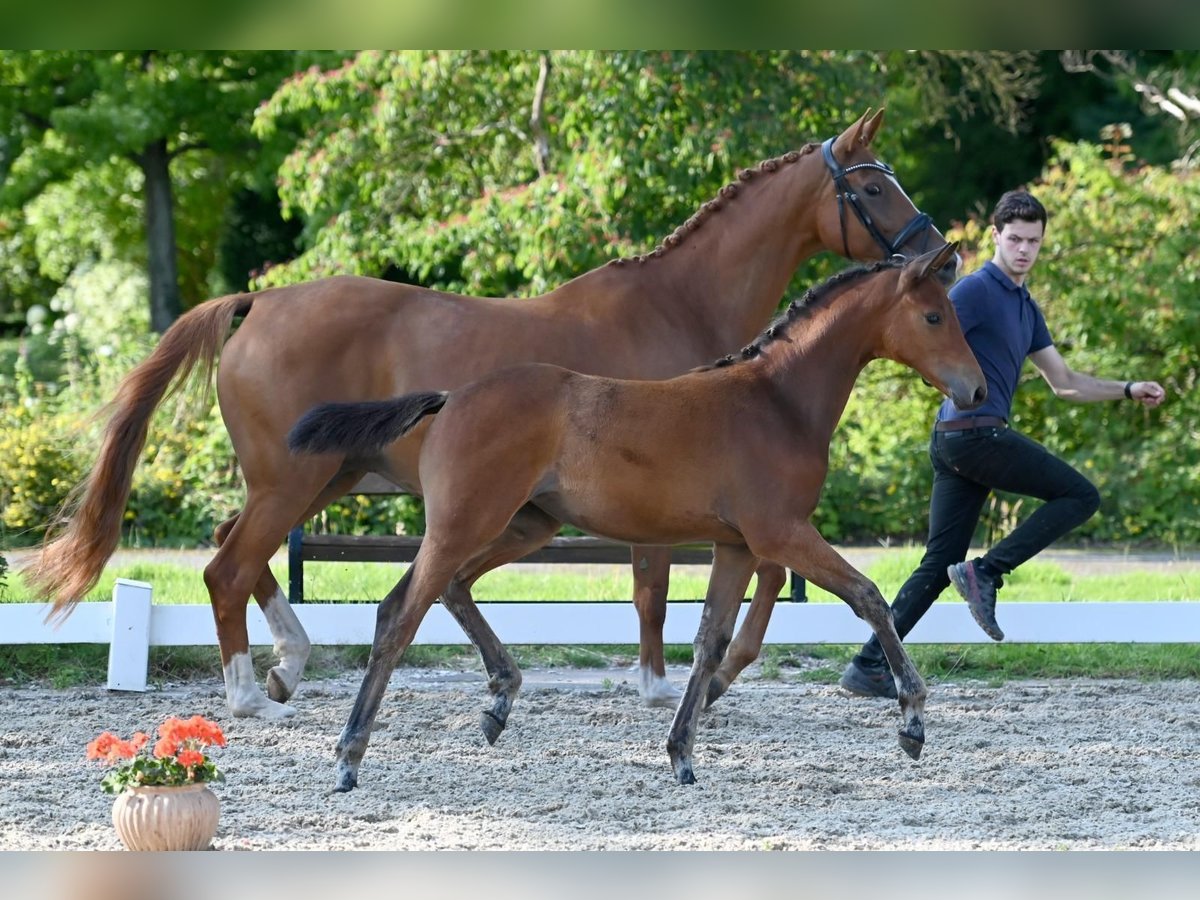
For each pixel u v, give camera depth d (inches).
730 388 323.9
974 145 1346.0
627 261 394.6
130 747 263.9
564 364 377.1
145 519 781.3
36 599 399.5
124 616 441.1
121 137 1208.8
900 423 856.9
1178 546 802.2
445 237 848.9
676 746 325.4
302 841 274.2
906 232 395.2
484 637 370.0
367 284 386.3
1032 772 335.0
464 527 314.0
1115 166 912.9
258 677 458.0
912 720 323.6
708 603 331.6
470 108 918.4
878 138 924.6
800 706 419.5
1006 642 468.1
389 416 316.2
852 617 465.1
